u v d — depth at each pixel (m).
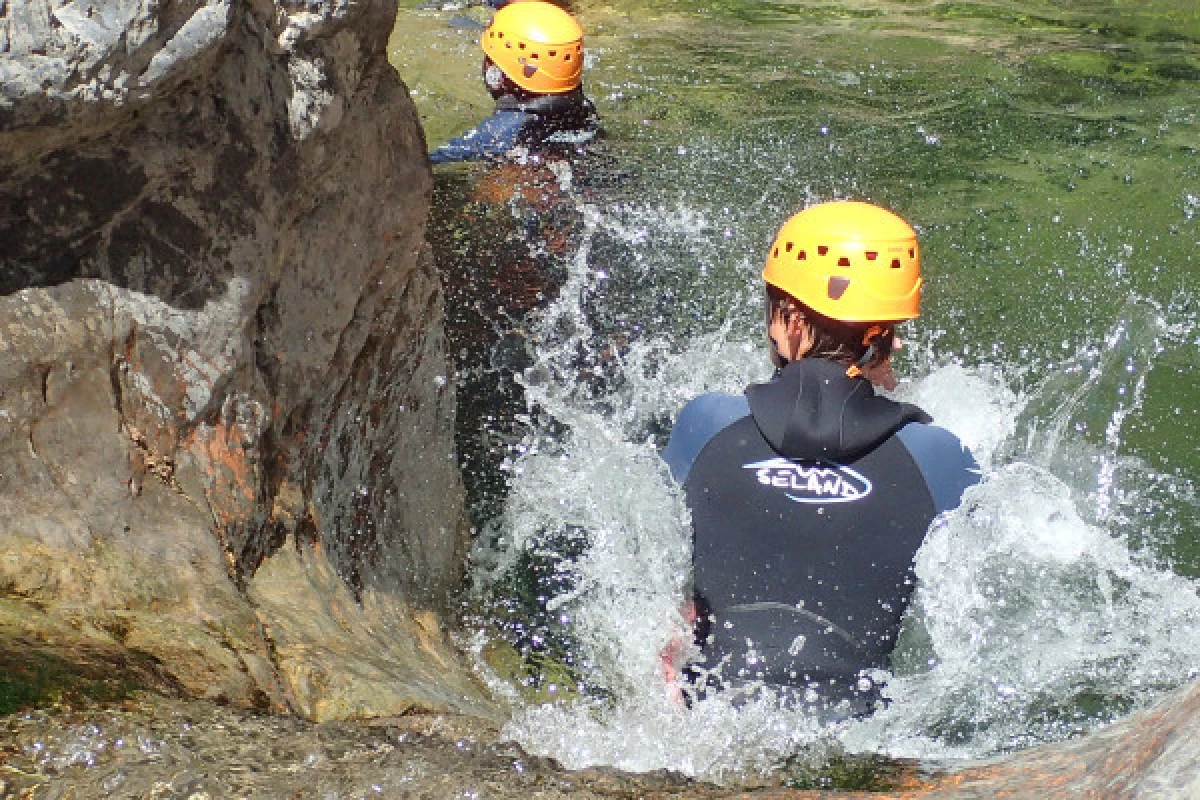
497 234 9.22
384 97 5.14
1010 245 9.48
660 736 4.62
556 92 10.51
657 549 5.08
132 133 4.00
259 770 3.24
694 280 8.80
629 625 5.30
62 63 3.58
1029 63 13.04
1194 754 2.92
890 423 4.86
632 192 9.98
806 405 4.85
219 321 4.33
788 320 5.09
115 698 3.35
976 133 11.39
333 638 4.46
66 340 3.98
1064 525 5.95
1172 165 10.72
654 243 9.23
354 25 4.70
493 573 6.18
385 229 5.26
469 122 11.56
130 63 3.73
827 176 10.51
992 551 5.44
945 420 7.17
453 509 6.27
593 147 10.67
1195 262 9.24
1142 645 5.50
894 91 12.33
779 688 4.83
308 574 4.75
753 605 4.92
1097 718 5.07
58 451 3.93
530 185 9.91
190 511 4.22
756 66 12.91
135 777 3.08
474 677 5.28
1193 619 5.70
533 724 4.60
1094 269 9.18
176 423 4.27
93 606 3.72
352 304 5.10
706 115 11.66
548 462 6.91
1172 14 14.53
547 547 6.26
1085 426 7.53
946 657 5.29
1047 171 10.65
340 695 3.99
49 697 3.26
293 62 4.45
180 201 4.20
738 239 9.36
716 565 4.97
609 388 7.66
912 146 11.10
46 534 3.78
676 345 8.11
